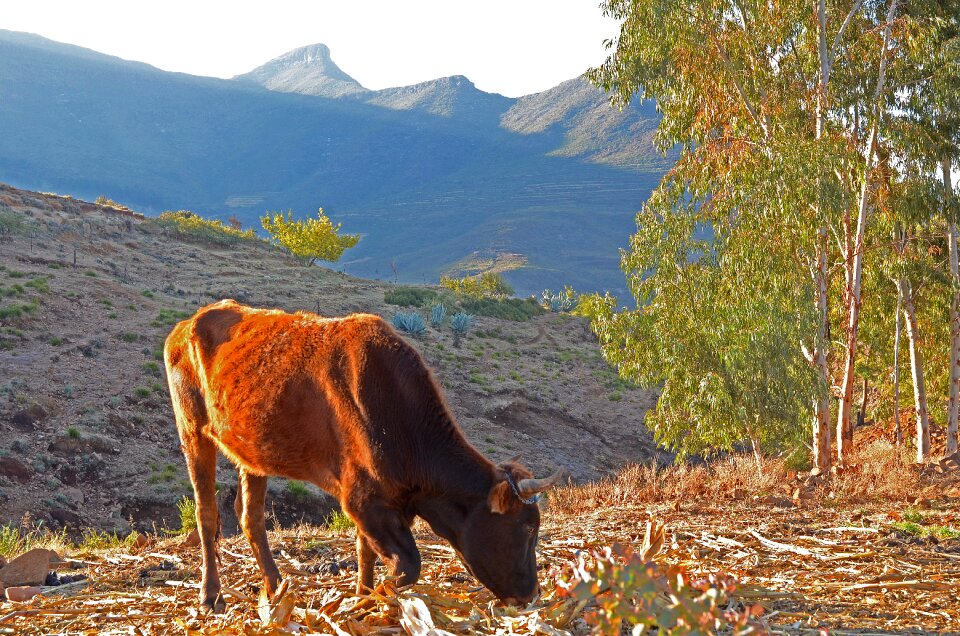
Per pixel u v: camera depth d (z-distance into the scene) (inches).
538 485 162.6
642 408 1904.5
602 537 331.9
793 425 772.0
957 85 783.7
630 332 868.6
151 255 2469.2
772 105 821.2
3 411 1192.2
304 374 191.2
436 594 181.0
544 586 196.5
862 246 830.5
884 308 1041.5
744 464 609.9
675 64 848.9
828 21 857.5
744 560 279.6
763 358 756.0
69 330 1610.5
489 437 1596.9
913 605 215.0
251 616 184.7
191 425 223.9
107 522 1015.0
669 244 849.5
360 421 180.5
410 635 155.8
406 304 2495.1
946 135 814.5
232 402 201.9
